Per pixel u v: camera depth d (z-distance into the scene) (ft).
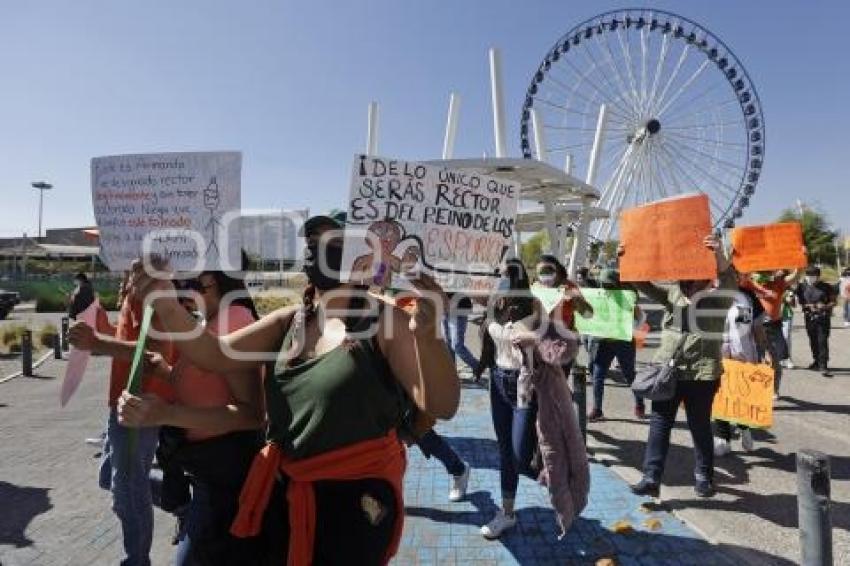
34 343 52.44
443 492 15.49
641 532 13.02
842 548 12.32
